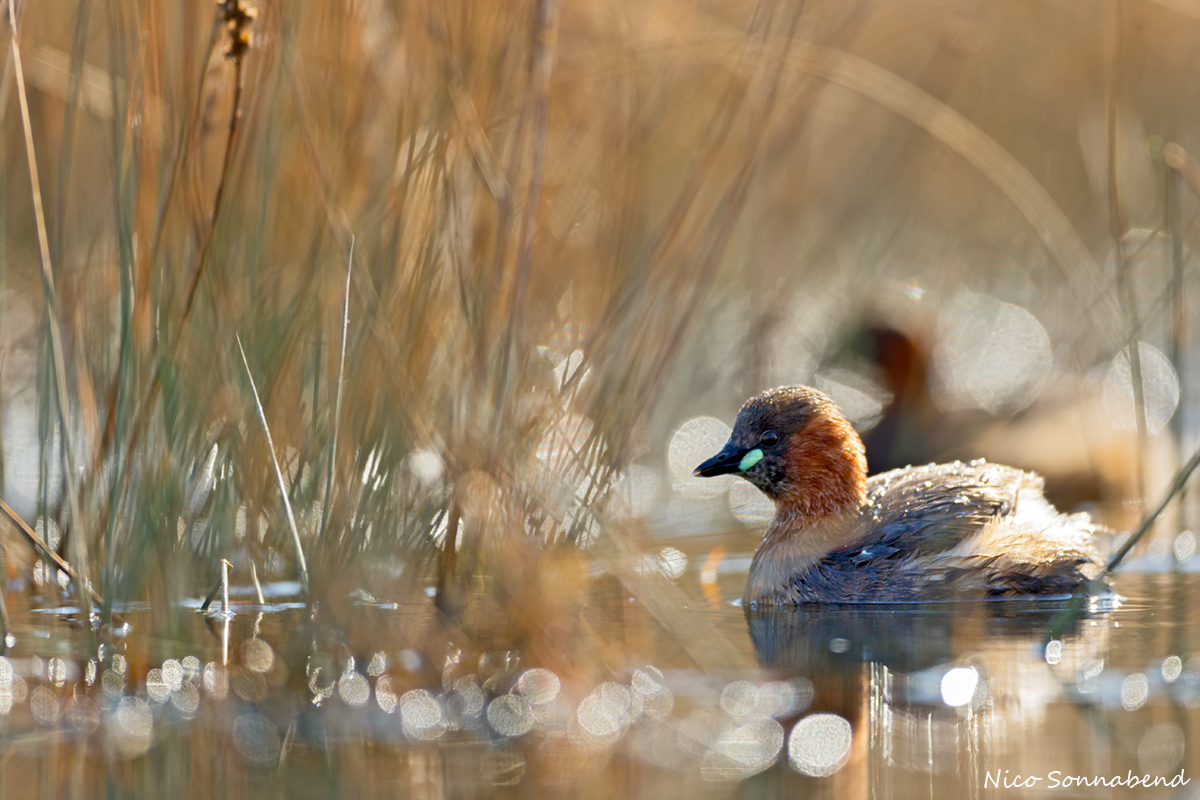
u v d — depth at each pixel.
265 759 8.35
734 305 19.97
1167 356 20.61
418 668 9.72
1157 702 9.04
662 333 13.21
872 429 19.81
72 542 10.89
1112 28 18.19
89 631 10.02
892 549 13.02
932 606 12.58
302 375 11.52
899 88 17.66
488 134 12.07
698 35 14.67
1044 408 19.00
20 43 12.12
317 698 9.43
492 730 8.85
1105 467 16.48
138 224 11.02
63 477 11.17
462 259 11.35
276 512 11.34
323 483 10.98
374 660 9.77
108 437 10.88
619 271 13.68
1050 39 23.36
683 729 8.80
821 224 22.94
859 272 22.56
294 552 11.35
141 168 11.02
